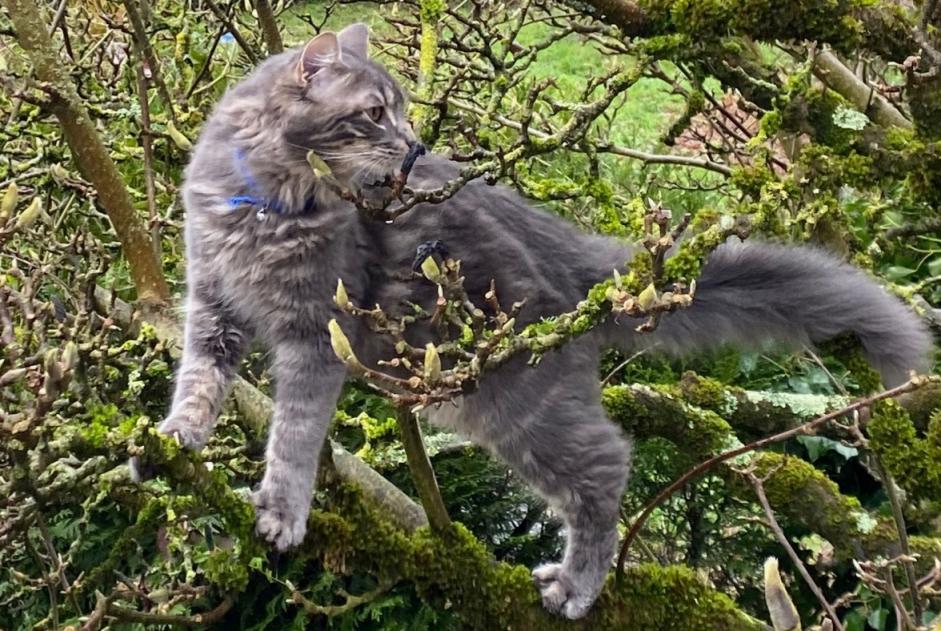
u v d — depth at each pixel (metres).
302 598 2.54
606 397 3.02
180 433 2.16
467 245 2.50
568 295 2.60
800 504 2.83
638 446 3.29
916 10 2.67
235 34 3.08
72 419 2.05
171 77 3.98
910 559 1.96
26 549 2.71
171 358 2.52
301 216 2.31
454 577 2.31
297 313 2.32
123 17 4.22
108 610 2.19
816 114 2.59
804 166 2.52
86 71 3.50
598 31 3.16
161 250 3.09
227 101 2.41
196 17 3.96
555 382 2.52
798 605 3.17
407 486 3.16
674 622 2.44
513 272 2.52
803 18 2.45
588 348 2.59
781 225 2.57
